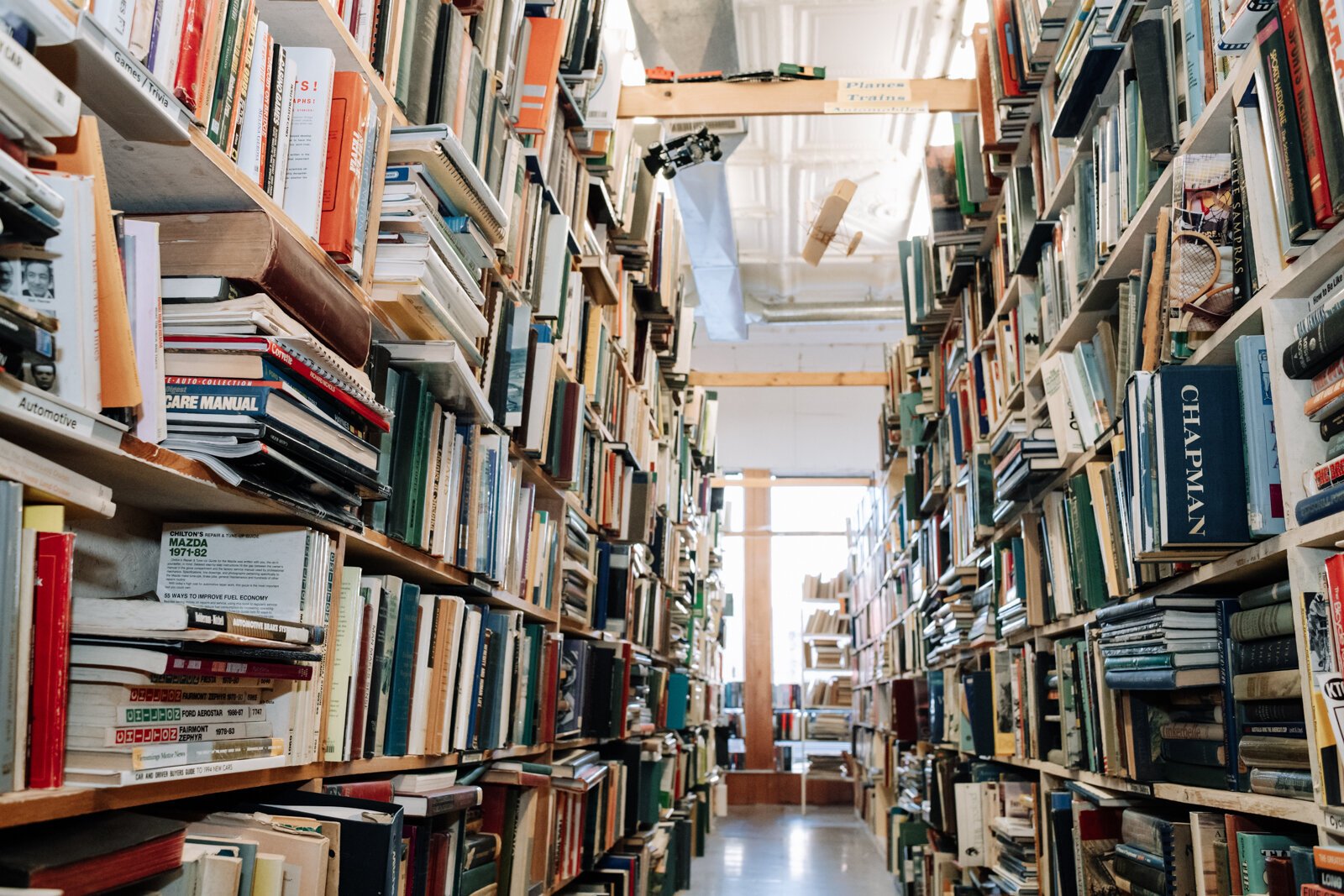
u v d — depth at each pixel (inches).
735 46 172.1
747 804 408.8
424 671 72.4
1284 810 57.6
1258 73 56.9
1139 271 83.5
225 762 46.0
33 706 35.0
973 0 201.3
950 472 171.8
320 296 50.8
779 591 442.3
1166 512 63.4
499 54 86.0
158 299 42.3
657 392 188.7
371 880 51.9
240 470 46.1
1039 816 113.4
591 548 133.4
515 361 91.1
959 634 158.7
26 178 31.7
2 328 32.0
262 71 50.7
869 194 289.4
